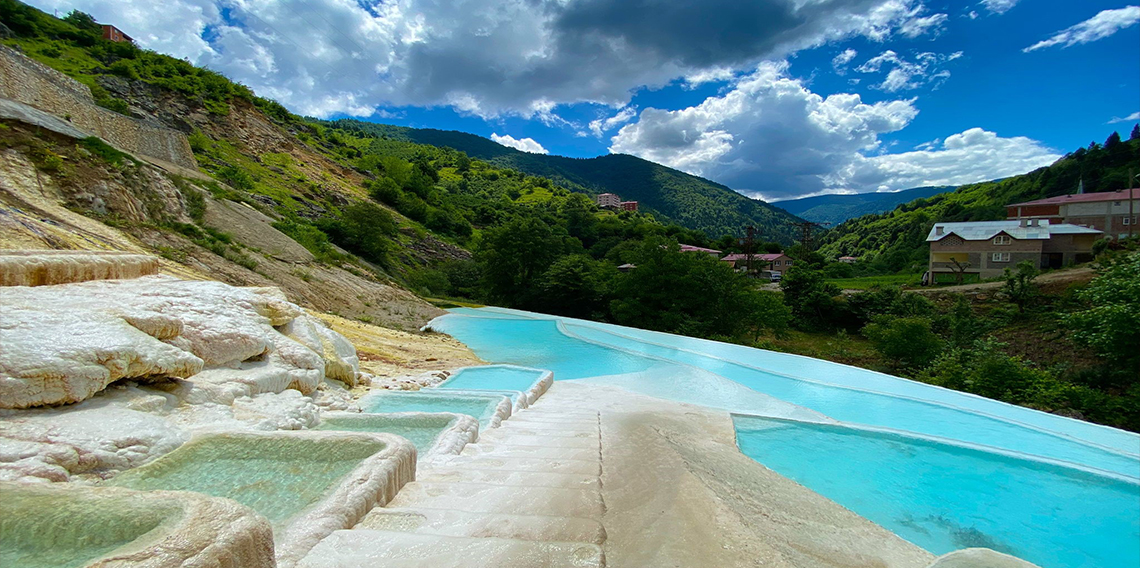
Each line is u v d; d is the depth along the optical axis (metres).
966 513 6.15
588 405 8.80
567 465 4.75
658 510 3.76
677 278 30.70
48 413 3.78
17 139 12.73
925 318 27.78
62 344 4.09
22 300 4.77
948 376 19.33
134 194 14.94
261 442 4.08
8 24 38.12
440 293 36.44
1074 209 49.50
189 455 3.93
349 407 7.00
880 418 9.41
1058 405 16.03
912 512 6.19
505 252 37.09
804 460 7.42
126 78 39.12
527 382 10.06
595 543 3.01
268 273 16.34
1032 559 5.47
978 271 44.72
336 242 33.53
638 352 14.98
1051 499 6.53
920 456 7.57
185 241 14.54
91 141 14.68
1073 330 20.06
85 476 3.39
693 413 8.70
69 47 40.06
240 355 6.25
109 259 6.59
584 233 72.38
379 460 3.69
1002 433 8.69
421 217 51.75
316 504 3.07
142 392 4.64
